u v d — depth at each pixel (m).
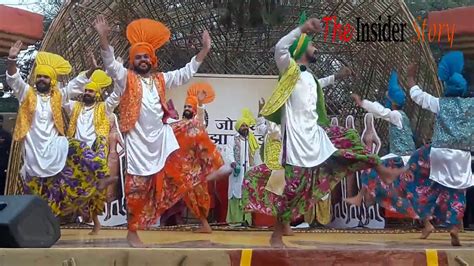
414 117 8.98
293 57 5.35
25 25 8.27
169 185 5.84
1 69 15.23
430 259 4.74
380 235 7.29
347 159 5.19
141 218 5.46
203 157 6.73
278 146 6.57
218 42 9.91
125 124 5.48
